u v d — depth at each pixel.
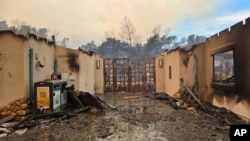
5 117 7.62
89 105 9.86
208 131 6.23
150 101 12.80
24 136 5.93
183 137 5.70
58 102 8.65
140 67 18.44
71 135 5.99
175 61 13.63
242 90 7.52
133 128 6.68
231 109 8.37
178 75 12.84
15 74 7.86
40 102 8.01
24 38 7.93
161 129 6.53
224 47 8.73
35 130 6.48
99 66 18.06
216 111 8.82
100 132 6.25
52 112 7.96
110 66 18.47
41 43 9.61
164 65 17.78
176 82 13.36
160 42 41.12
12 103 7.79
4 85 7.88
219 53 9.35
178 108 10.05
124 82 18.47
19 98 7.83
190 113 8.97
